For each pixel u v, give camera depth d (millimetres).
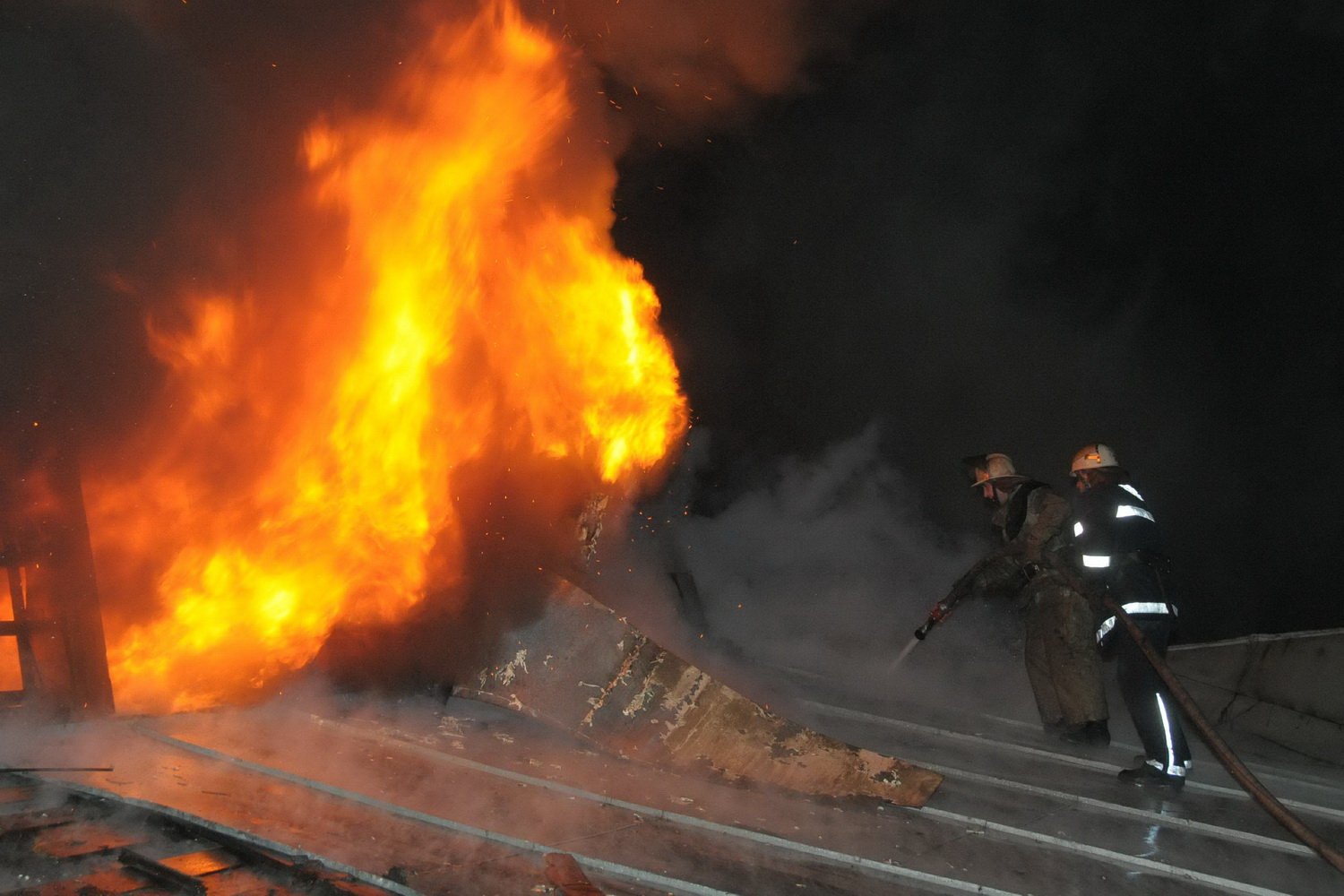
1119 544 5809
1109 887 4039
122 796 3584
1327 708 7133
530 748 4852
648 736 4777
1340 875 4418
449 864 3434
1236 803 5406
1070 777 5609
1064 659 6008
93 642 4691
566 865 3455
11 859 3145
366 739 4711
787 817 4375
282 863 3193
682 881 3545
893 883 3854
